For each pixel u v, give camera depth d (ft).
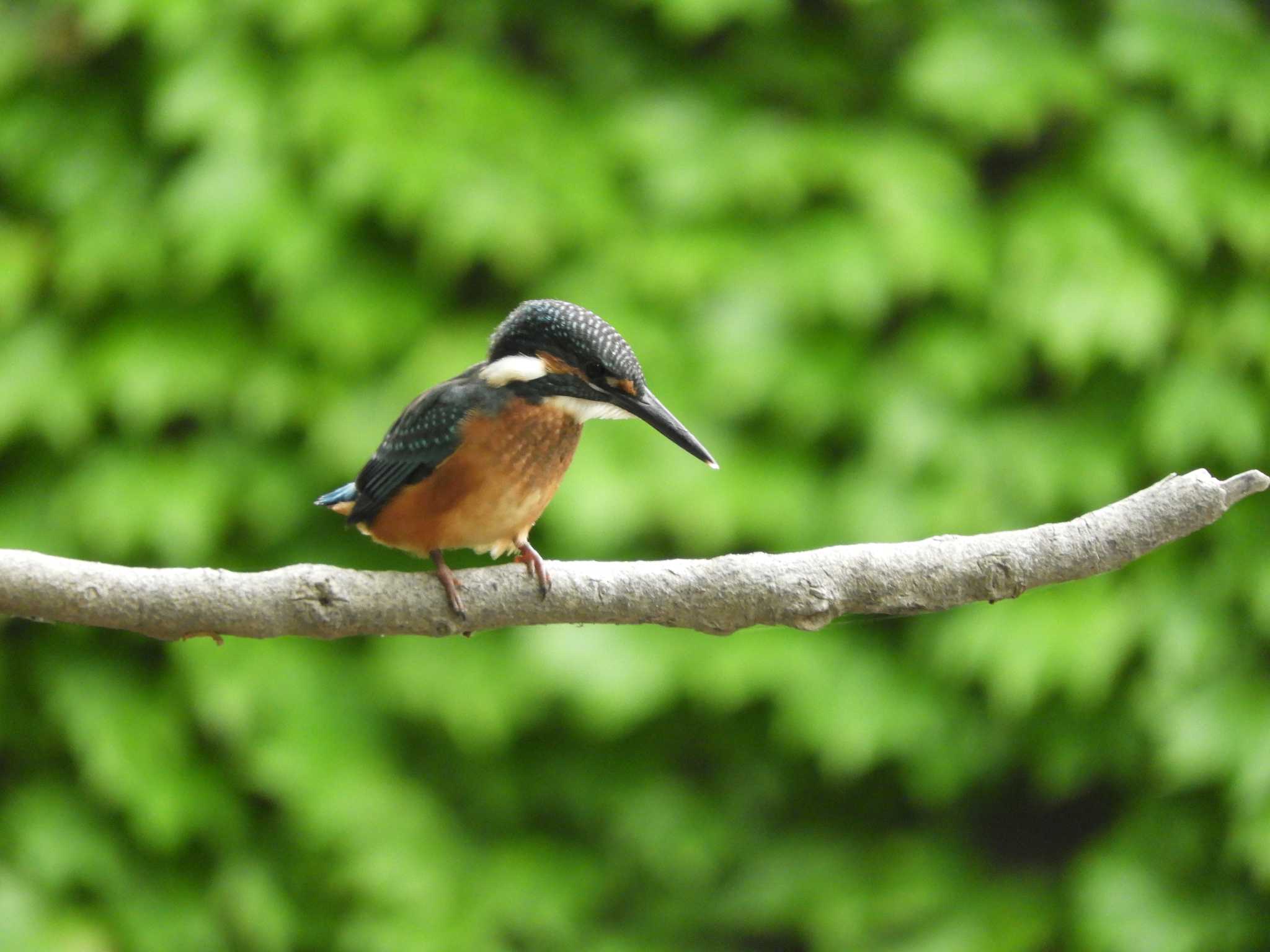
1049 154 33.94
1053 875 34.40
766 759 34.71
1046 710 32.65
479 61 33.65
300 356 32.89
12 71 33.73
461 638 31.91
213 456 32.86
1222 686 31.53
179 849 33.45
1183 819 32.60
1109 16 33.09
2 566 14.61
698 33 34.24
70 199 33.47
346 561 33.40
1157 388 31.96
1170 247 32.68
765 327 31.63
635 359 18.07
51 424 31.81
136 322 32.91
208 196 31.60
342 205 32.42
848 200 32.89
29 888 31.53
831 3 34.81
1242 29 33.19
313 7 31.76
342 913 33.58
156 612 15.15
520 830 34.45
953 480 31.53
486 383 18.02
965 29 32.76
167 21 31.71
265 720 32.14
